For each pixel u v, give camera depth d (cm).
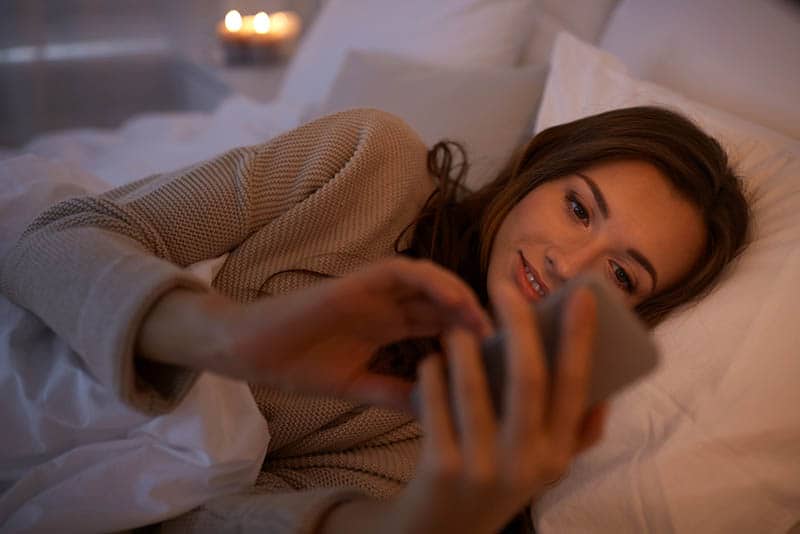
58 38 248
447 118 137
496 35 162
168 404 67
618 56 150
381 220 96
